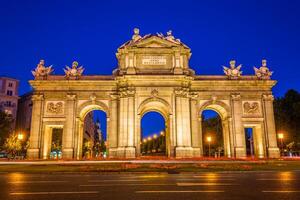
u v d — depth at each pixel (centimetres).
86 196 1331
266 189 1528
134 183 1836
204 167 3194
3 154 8819
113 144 5231
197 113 5419
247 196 1310
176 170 2880
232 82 5525
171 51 5472
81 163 3859
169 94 5294
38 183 1872
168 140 5484
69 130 5294
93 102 5434
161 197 1290
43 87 5475
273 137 5362
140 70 5400
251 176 2320
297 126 7056
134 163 3781
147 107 5725
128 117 5112
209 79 5616
